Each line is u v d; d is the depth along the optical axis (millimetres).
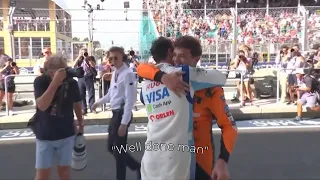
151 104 2104
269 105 10234
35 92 3576
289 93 10539
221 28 15133
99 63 13133
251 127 8367
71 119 3607
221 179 1953
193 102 2082
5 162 5844
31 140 7387
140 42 14188
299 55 10586
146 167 2117
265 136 7410
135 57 11977
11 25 13117
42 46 13938
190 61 2227
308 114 9633
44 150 3490
